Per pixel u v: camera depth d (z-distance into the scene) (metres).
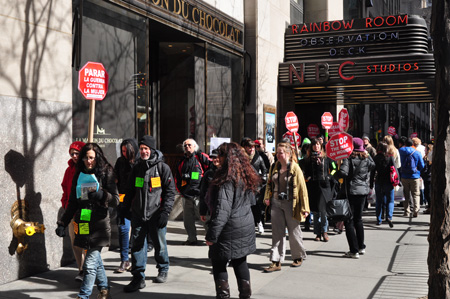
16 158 6.06
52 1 6.71
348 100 20.11
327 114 13.54
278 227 6.75
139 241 5.69
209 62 12.29
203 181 6.75
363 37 14.91
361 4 26.17
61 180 6.76
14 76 6.09
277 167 6.89
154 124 11.95
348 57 15.10
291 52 15.98
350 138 7.70
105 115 8.32
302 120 21.25
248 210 4.77
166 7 10.12
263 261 7.35
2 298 5.32
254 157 8.55
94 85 6.49
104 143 8.27
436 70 4.31
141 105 9.36
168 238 9.16
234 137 13.67
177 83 12.02
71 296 5.44
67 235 6.88
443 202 4.28
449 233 4.28
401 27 14.46
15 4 6.13
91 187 4.87
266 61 14.63
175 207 11.38
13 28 6.09
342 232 10.09
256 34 14.01
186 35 11.20
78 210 5.00
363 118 28.52
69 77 7.01
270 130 14.95
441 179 4.29
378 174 10.70
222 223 4.49
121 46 8.77
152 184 5.69
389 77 14.34
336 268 6.88
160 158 5.81
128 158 6.53
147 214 5.66
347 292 5.67
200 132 12.00
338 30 15.23
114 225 8.09
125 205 5.79
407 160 12.17
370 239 9.18
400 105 44.28
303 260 7.40
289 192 6.70
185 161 8.47
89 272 4.92
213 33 12.18
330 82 15.07
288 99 16.38
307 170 8.73
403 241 8.95
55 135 6.70
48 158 6.55
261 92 14.28
